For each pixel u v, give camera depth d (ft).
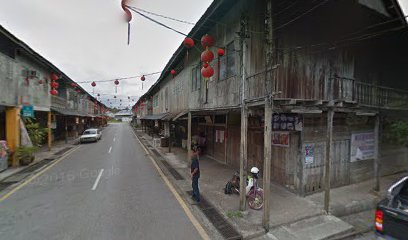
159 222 17.98
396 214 12.26
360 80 30.71
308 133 24.43
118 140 82.89
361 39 28.76
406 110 29.09
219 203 21.85
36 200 22.39
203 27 33.24
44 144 68.80
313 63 25.89
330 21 26.78
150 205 21.33
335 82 27.78
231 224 17.72
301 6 24.31
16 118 39.47
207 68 23.41
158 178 30.86
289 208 20.80
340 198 23.77
